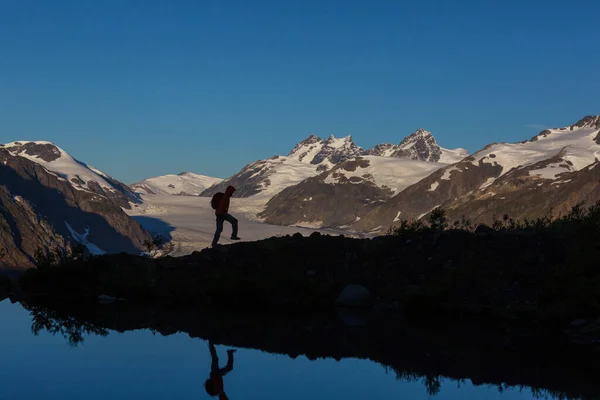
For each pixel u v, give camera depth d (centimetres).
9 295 2539
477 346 1769
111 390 1297
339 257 2577
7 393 1269
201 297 2364
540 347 1761
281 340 1806
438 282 2298
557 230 2680
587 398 1323
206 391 1304
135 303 2375
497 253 2445
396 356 1652
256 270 2512
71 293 2511
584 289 2112
